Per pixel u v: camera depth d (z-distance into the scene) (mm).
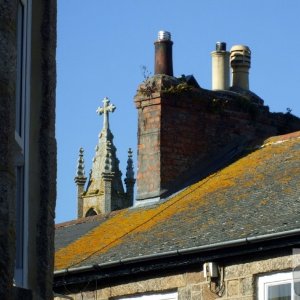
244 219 40344
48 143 20547
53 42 21188
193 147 52250
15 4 17578
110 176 190500
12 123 17125
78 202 190125
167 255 39969
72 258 46125
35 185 20359
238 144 52938
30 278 20031
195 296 39188
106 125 195875
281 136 50125
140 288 41500
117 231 48031
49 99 20734
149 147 51906
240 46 58219
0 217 16609
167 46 55094
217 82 57781
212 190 46969
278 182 43312
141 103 52812
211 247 38375
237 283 37781
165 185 50906
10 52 17156
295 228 36000
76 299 43844
